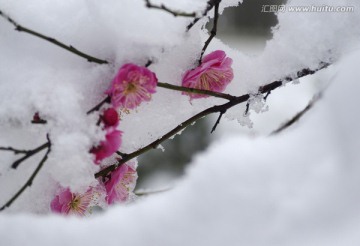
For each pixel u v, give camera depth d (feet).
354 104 2.56
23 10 2.63
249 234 2.45
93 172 2.61
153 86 2.57
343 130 2.53
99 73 2.59
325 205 2.46
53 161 2.58
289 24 2.70
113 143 2.56
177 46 2.63
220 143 2.57
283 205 2.47
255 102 2.70
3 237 2.43
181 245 2.44
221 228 2.46
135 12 2.58
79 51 2.57
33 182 2.61
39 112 2.55
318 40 2.66
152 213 2.48
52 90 2.56
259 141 2.57
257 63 2.73
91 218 2.48
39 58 2.60
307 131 2.56
